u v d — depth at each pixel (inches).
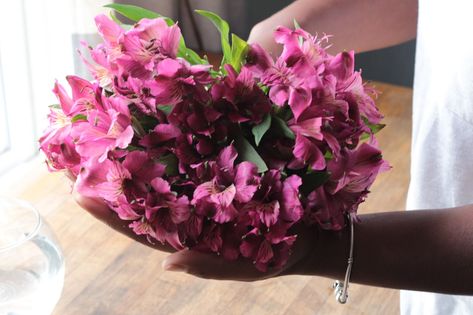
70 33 46.0
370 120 24.8
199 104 22.8
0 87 45.1
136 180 22.8
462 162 34.3
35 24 44.3
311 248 27.9
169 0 56.3
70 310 33.7
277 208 22.5
